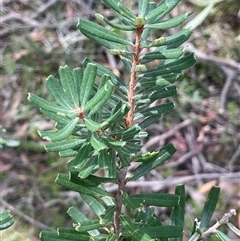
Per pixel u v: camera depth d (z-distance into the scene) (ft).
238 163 1.06
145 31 0.34
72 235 0.35
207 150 1.08
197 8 1.13
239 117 1.11
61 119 0.31
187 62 0.33
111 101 0.35
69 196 1.03
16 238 0.97
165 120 1.10
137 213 0.40
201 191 1.01
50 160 1.08
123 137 0.32
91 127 0.28
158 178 1.03
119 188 0.35
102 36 0.31
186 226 0.93
